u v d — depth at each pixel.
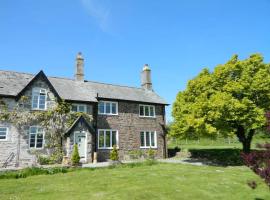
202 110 27.27
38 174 19.91
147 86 40.41
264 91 26.58
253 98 27.45
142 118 35.47
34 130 26.38
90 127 29.22
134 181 17.00
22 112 25.88
